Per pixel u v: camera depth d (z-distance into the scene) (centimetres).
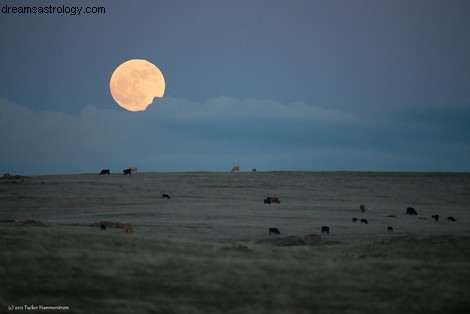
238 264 13838
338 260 15312
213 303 10706
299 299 11069
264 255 16112
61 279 11906
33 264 12950
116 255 14412
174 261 13900
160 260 13938
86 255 14150
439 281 12600
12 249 14600
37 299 10569
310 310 10444
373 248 18812
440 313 10450
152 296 11044
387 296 11381
